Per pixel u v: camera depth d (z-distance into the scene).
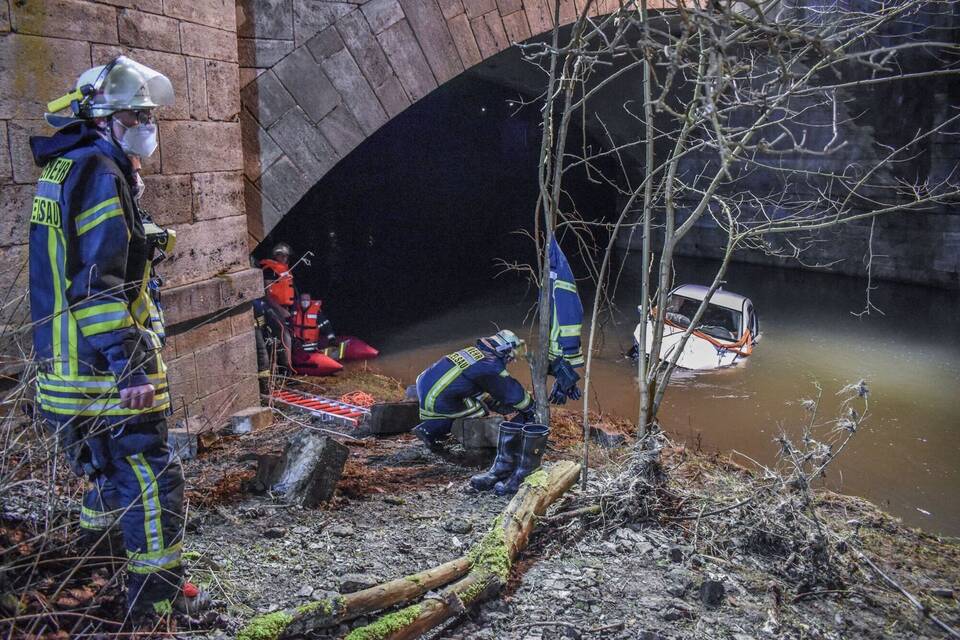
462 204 31.22
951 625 3.76
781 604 3.75
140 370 2.62
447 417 5.87
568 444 6.51
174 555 2.84
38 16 4.74
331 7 8.05
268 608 3.20
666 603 3.62
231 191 6.68
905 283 21.44
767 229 4.45
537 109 28.69
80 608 2.81
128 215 2.73
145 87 2.81
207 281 6.32
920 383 12.66
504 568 3.65
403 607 3.29
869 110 20.02
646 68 4.47
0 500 3.04
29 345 4.30
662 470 4.77
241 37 7.46
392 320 16.73
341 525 4.27
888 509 7.97
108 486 3.00
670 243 4.71
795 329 16.48
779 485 4.59
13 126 4.63
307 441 4.71
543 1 10.12
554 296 5.45
